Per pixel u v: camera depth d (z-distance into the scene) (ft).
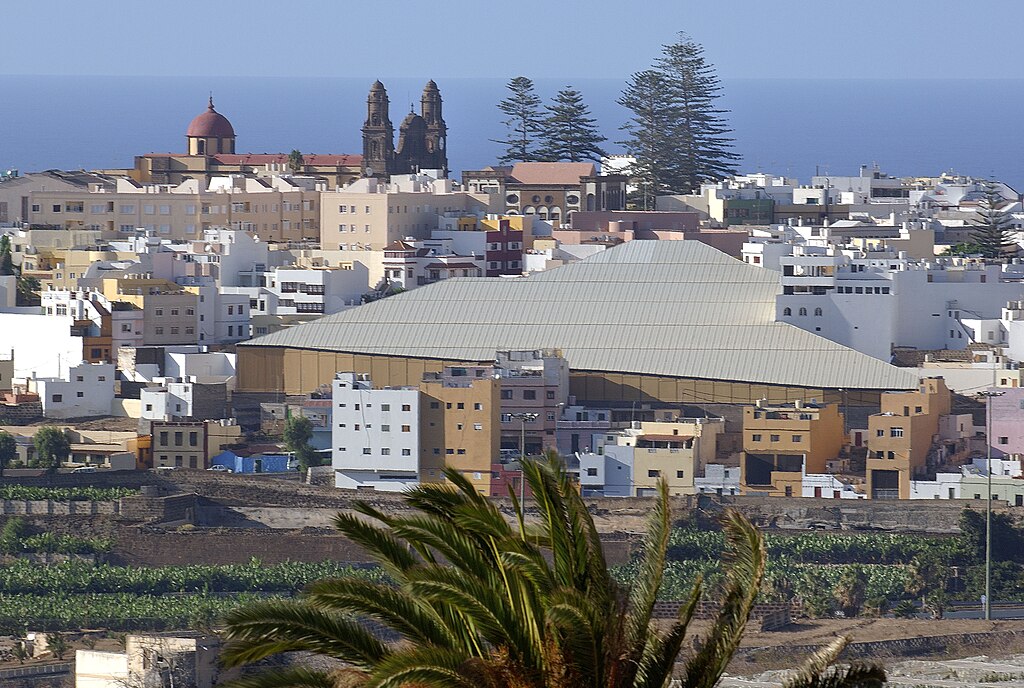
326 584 608.19
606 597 598.34
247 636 599.16
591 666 583.58
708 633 625.41
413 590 593.42
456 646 607.37
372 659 602.44
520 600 606.55
